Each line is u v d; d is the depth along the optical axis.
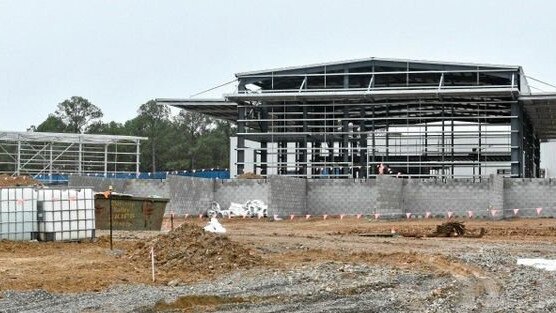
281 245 29.48
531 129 63.66
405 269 21.52
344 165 53.66
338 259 24.47
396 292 17.11
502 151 62.12
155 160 112.12
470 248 28.27
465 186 45.50
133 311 14.48
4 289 17.27
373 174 55.09
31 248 26.33
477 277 19.86
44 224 28.08
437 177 53.44
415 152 57.66
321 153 59.22
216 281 19.12
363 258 24.80
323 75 54.41
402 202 46.19
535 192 44.34
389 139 59.06
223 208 48.41
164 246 22.95
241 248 23.17
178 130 122.62
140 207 35.44
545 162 79.38
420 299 15.94
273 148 59.16
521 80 53.09
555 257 24.83
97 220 34.41
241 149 55.66
